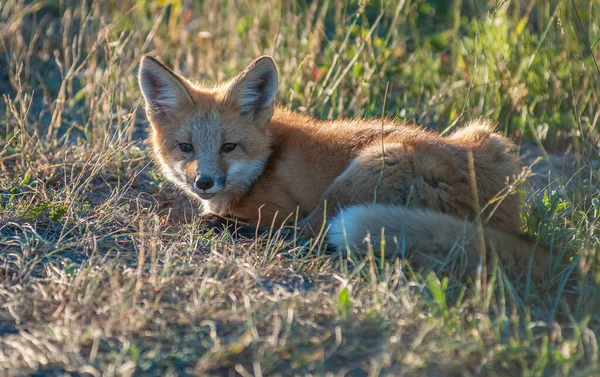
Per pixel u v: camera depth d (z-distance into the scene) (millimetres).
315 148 10219
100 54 16750
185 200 11938
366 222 8688
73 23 18125
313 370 6082
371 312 6859
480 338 6367
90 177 10758
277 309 7039
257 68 10242
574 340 6336
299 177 10164
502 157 9781
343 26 16016
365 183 9406
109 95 13352
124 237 9102
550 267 8086
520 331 6816
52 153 12406
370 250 8086
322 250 9180
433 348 6270
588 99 12812
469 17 18297
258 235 10016
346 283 7340
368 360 6262
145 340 6492
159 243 8797
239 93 10352
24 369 6023
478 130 10242
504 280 7652
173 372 6043
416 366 6070
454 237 8398
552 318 7086
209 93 10773
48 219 9438
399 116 14188
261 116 10438
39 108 15227
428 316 6930
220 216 10594
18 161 12203
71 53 17016
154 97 10680
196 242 8898
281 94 14539
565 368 5828
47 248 8516
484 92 13898
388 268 7855
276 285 7645
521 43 14961
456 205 9227
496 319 6824
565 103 14328
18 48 16156
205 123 10266
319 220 9805
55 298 7238
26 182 10891
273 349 6297
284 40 15992
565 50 13609
